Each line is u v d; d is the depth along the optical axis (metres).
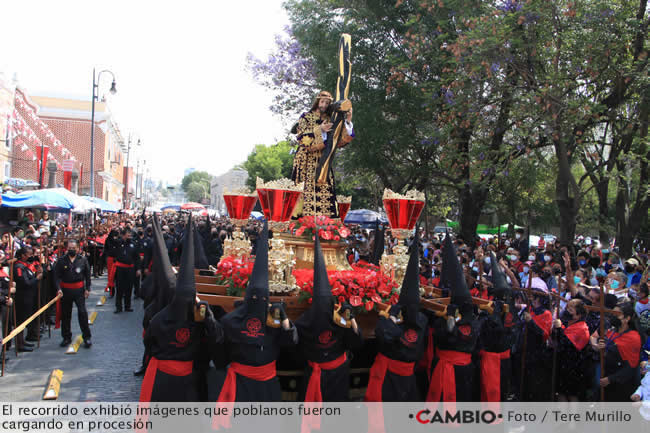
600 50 14.24
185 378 5.53
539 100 13.80
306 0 19.86
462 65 15.30
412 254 5.97
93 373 8.38
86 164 46.88
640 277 10.21
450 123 16.39
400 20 19.00
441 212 34.53
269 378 5.46
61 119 46.38
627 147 16.09
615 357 5.96
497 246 18.92
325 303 5.56
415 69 18.61
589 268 10.57
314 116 8.21
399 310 5.82
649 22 14.17
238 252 8.34
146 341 5.64
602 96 16.42
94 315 12.83
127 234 13.76
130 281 13.52
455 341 6.02
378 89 18.66
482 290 8.05
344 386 5.78
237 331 5.39
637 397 5.54
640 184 15.55
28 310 9.63
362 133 18.33
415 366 6.39
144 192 105.25
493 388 6.20
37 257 9.92
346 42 8.25
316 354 5.64
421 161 20.36
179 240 16.52
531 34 14.40
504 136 18.55
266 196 6.41
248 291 5.43
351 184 27.11
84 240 17.67
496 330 6.29
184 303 5.38
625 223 16.64
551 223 38.62
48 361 8.98
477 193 19.12
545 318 6.90
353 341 5.71
